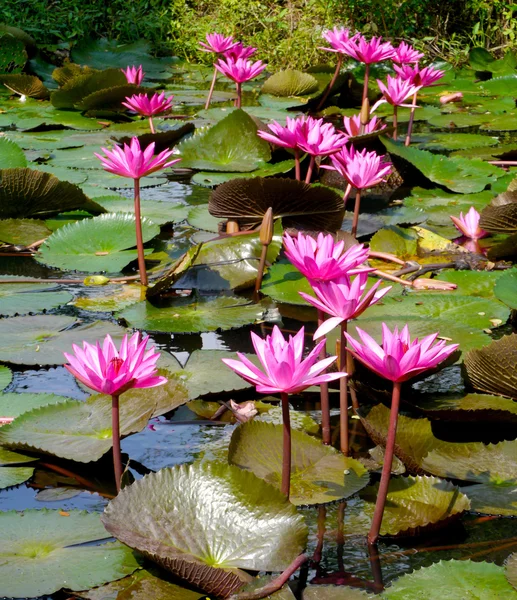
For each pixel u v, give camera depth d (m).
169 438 2.48
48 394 2.65
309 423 2.57
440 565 1.76
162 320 3.26
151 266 4.02
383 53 5.99
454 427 2.53
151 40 11.02
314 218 4.27
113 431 2.01
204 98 8.28
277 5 10.80
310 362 1.78
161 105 5.90
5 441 2.30
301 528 1.83
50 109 7.68
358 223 4.65
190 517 1.85
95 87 7.62
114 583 1.75
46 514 2.01
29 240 4.43
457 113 7.88
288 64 9.89
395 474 2.29
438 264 4.07
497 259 4.16
